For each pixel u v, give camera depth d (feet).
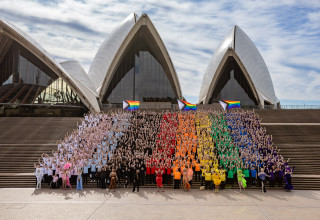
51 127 100.83
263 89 196.95
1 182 63.98
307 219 41.37
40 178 61.57
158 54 156.76
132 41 151.02
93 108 140.77
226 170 64.95
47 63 128.36
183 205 48.65
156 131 92.02
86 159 66.69
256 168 63.46
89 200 51.88
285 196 55.47
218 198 53.57
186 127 92.94
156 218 41.75
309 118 116.16
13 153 79.36
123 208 46.80
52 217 42.09
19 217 42.01
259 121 101.81
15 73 139.33
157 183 59.52
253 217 42.27
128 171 63.57
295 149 83.15
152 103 159.33
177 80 159.74
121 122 96.99
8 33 118.73
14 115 134.51
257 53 204.13
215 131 89.92
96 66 193.47
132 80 162.09
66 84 138.62
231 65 171.32
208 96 175.32
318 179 64.85
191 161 71.82
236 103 125.49
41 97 136.98
